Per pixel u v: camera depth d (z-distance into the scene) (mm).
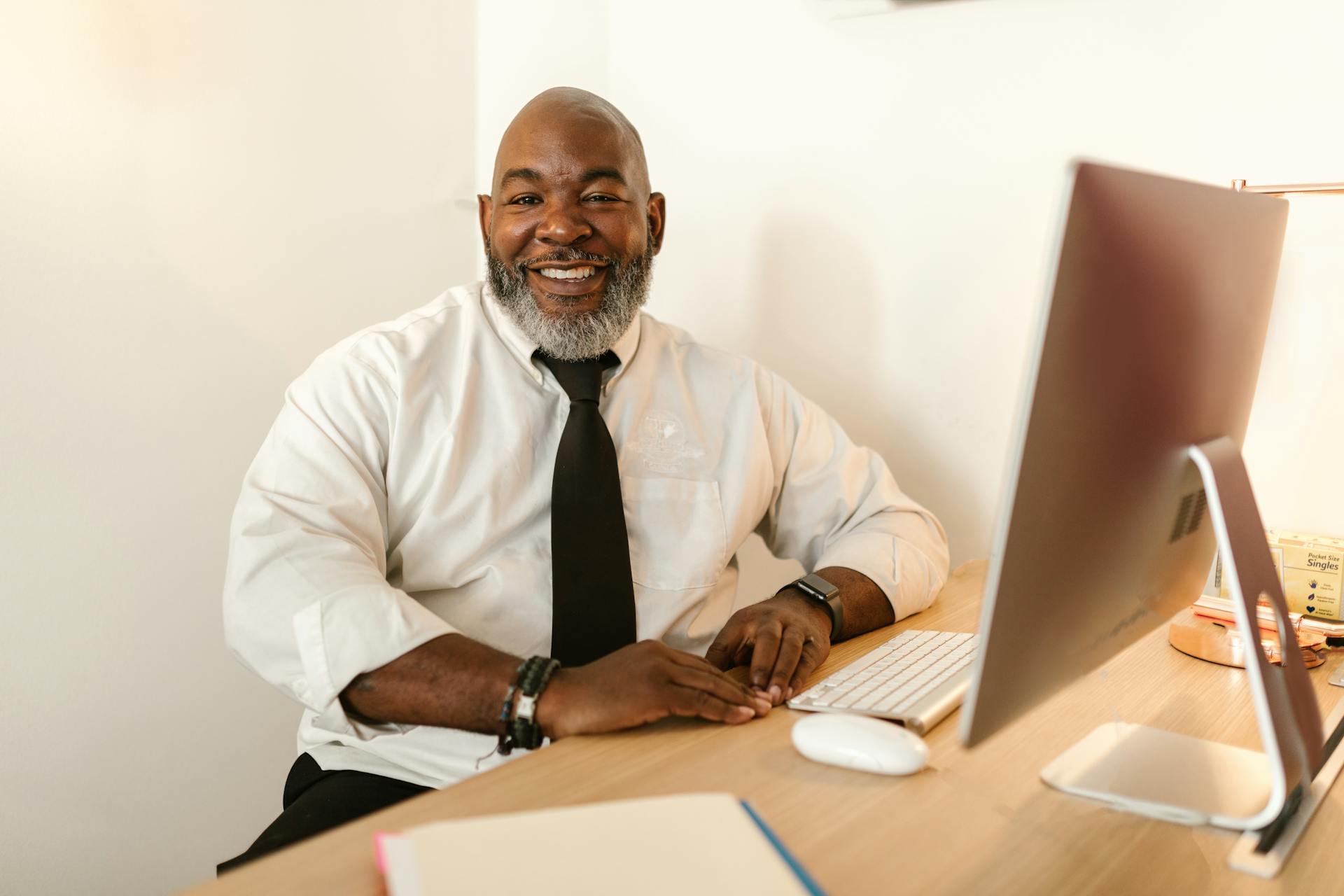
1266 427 1436
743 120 1897
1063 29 1563
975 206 1669
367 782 1172
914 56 1699
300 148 1768
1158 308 670
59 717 1512
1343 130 1367
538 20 2010
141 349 1569
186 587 1653
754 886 566
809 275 1852
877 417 1809
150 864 1637
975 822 725
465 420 1304
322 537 1123
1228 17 1437
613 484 1276
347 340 1347
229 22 1642
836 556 1315
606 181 1359
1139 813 746
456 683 928
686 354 1499
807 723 831
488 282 1405
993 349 1676
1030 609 658
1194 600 913
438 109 2020
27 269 1431
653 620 1319
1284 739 719
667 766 798
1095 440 655
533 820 629
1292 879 670
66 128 1455
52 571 1488
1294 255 1398
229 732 1728
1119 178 613
